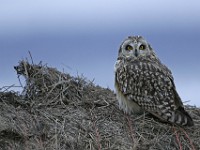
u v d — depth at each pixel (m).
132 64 13.86
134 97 13.38
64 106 13.21
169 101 13.03
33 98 13.57
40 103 13.19
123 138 12.16
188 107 14.29
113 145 11.87
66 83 13.89
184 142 12.38
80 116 12.77
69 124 12.38
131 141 12.14
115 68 14.17
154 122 12.85
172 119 12.71
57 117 12.62
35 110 12.79
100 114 12.99
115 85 13.91
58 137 11.91
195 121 13.48
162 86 13.30
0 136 11.74
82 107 13.34
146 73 13.51
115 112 13.25
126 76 13.62
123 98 13.61
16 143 11.71
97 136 12.02
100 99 13.87
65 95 13.68
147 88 13.30
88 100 13.61
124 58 14.20
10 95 13.44
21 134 11.83
